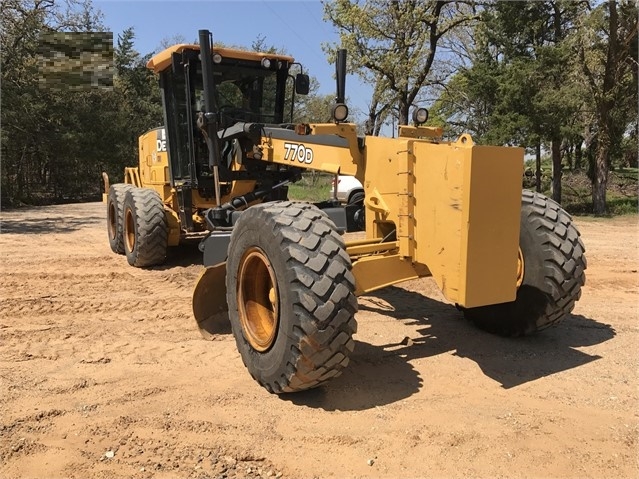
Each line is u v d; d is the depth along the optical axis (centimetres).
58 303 578
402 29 1975
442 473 271
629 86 1927
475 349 437
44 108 2330
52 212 1795
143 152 888
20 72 2178
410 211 373
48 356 429
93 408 341
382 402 347
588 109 1994
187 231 732
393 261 383
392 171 392
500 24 2028
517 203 344
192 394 361
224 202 733
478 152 326
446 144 349
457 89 2550
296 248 326
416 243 371
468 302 333
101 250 915
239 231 379
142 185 912
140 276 707
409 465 277
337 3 1991
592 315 530
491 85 2023
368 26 1956
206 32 556
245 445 296
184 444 298
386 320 513
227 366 410
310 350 320
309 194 2192
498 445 295
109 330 494
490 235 336
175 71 661
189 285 661
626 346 443
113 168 2877
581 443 298
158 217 732
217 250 466
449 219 341
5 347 449
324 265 323
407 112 2128
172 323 515
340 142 443
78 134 2512
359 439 301
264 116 714
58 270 742
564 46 1820
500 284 344
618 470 273
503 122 1902
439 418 324
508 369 398
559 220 427
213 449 292
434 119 2823
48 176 2791
